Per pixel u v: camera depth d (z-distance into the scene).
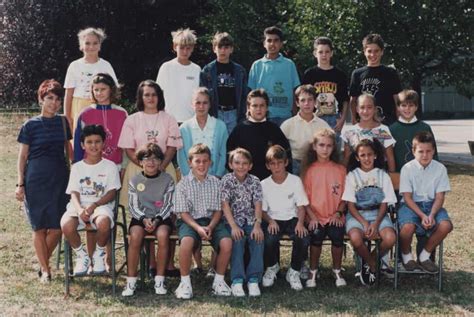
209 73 7.09
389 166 6.43
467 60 15.59
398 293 5.84
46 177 6.13
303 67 15.25
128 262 5.76
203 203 5.92
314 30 14.23
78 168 6.03
